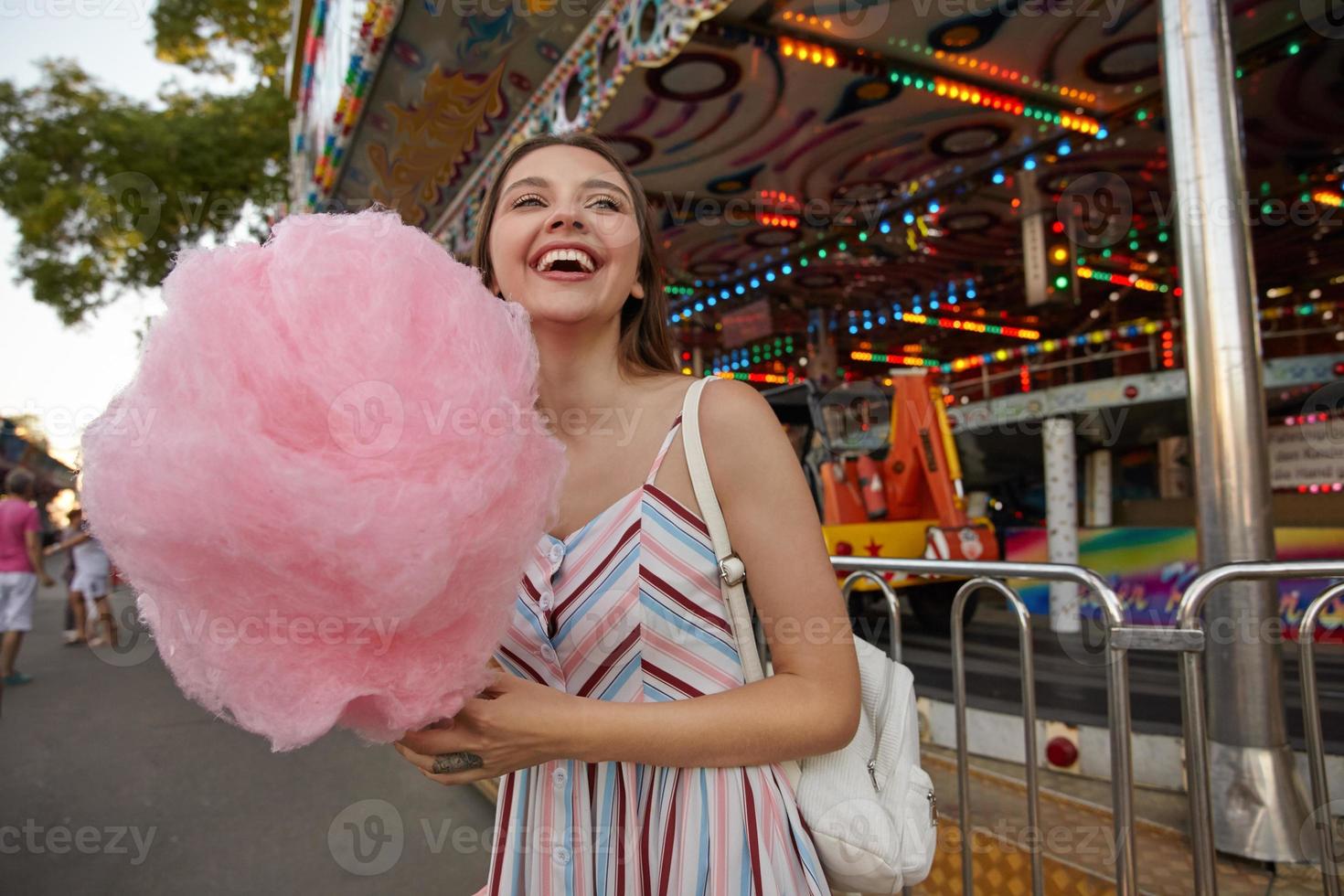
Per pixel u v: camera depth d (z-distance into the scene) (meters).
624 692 0.90
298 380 0.54
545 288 0.94
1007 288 10.62
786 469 0.90
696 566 0.89
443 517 0.54
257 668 0.58
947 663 3.76
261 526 0.52
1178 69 2.36
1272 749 2.11
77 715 4.77
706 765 0.83
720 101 5.34
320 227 0.59
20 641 5.77
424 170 5.95
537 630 0.92
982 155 6.55
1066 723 2.68
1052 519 4.81
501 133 5.26
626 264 0.98
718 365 12.59
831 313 11.66
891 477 4.64
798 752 0.85
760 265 9.48
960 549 4.27
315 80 7.23
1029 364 8.61
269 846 2.90
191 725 4.48
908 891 2.09
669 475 0.92
